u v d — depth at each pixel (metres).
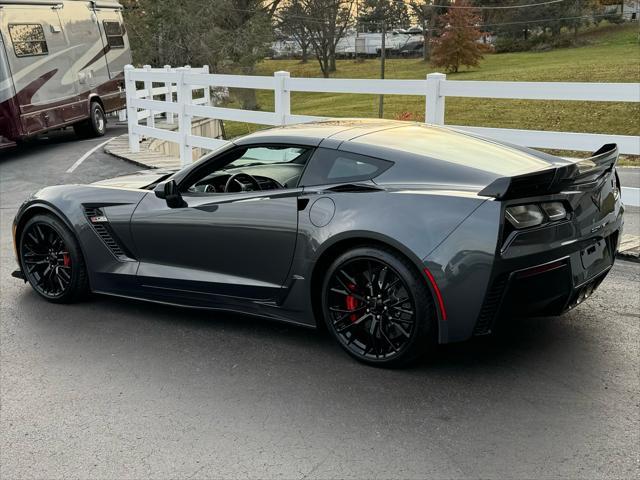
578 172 3.55
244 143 4.34
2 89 13.38
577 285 3.65
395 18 83.81
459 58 64.12
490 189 3.39
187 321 4.80
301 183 4.06
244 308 4.41
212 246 4.41
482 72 60.81
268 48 44.28
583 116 33.31
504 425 3.22
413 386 3.65
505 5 85.06
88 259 5.02
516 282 3.42
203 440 3.22
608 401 3.41
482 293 3.41
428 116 7.44
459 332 3.51
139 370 4.02
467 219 3.43
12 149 16.59
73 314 5.02
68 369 4.07
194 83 11.23
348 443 3.13
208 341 4.41
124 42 20.20
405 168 3.79
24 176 12.12
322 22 63.00
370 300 3.77
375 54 87.94
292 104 56.34
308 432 3.25
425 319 3.57
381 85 7.94
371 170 3.86
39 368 4.10
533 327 4.37
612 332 4.26
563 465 2.89
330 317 3.98
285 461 3.01
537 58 70.38
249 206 4.21
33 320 4.91
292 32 62.31
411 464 2.94
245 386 3.75
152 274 4.73
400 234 3.54
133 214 4.76
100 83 18.14
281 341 4.37
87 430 3.36
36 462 3.10
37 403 3.66
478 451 3.02
